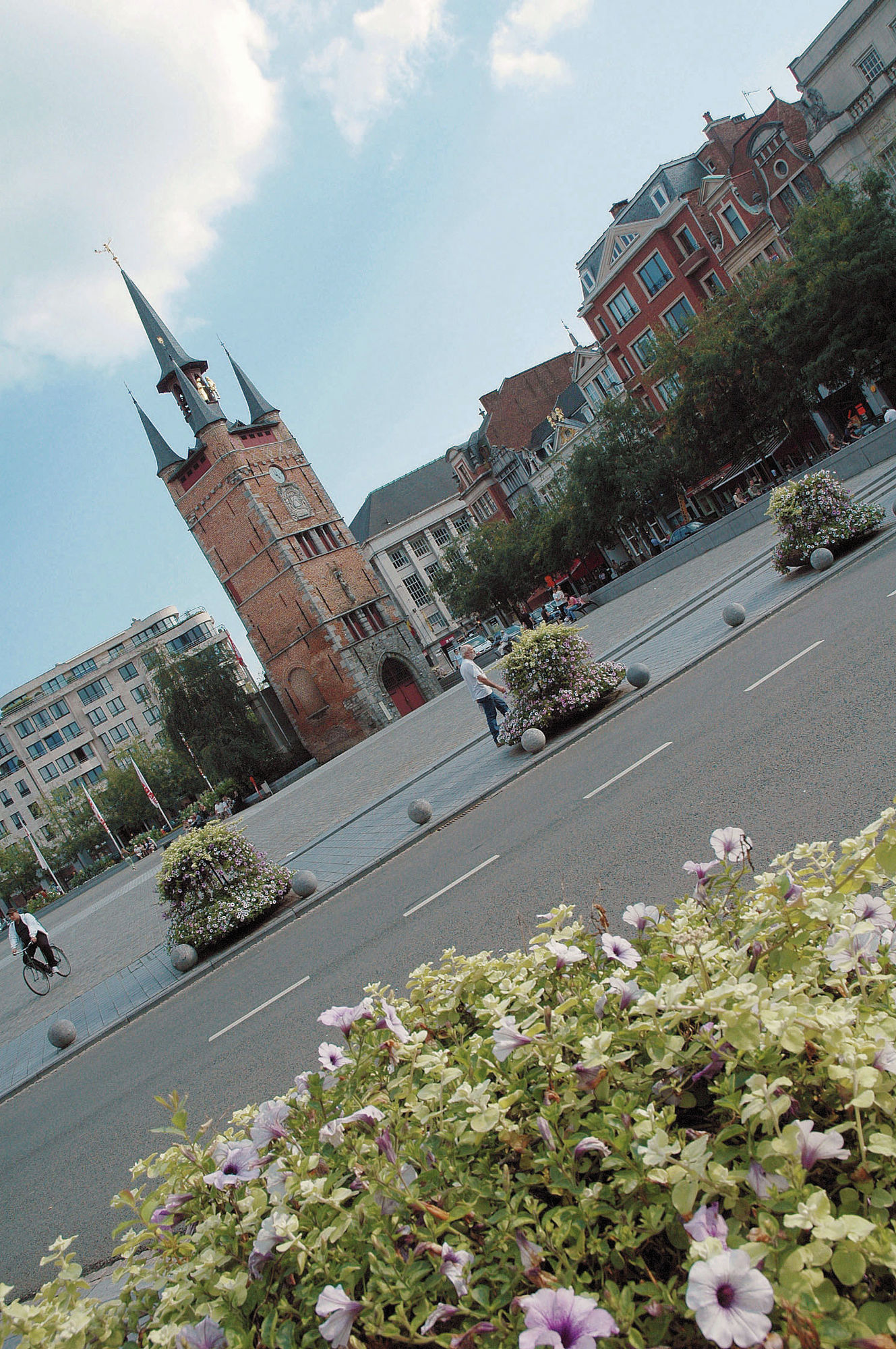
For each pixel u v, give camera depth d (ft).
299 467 182.60
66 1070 34.35
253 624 181.78
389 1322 5.24
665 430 141.28
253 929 39.86
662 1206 5.20
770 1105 5.08
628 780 29.86
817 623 38.11
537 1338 4.34
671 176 147.23
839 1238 4.34
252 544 174.29
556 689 45.16
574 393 217.15
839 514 49.24
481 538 190.70
